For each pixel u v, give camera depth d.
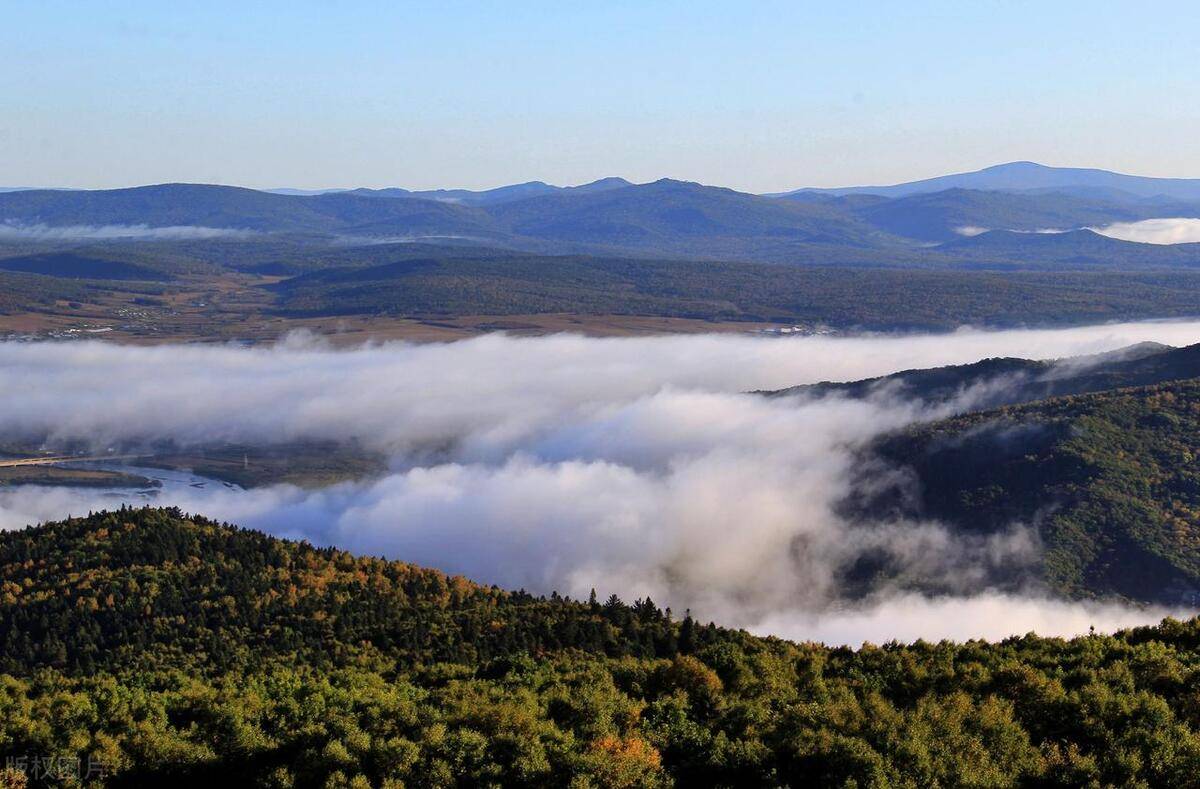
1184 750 61.78
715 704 77.94
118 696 86.56
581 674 88.62
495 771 67.88
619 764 66.38
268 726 79.62
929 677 78.69
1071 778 60.94
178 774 74.62
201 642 108.62
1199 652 77.06
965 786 61.03
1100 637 85.69
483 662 104.81
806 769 65.25
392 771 69.00
